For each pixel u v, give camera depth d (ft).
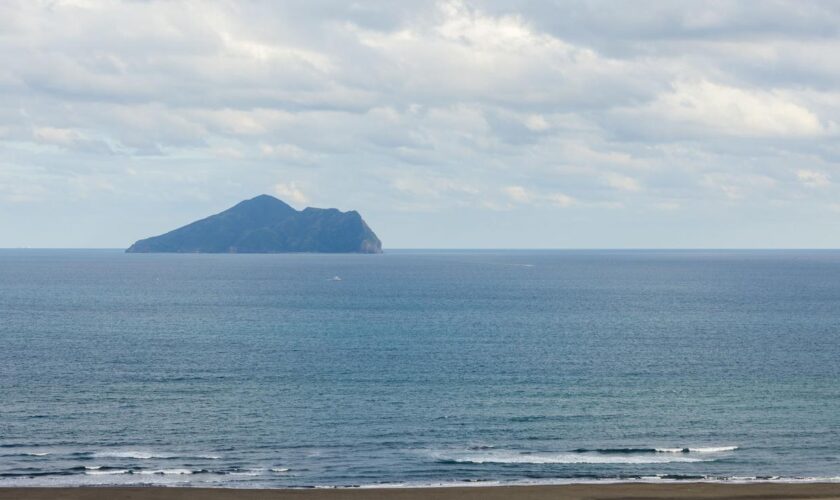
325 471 131.75
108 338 304.71
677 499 110.93
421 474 130.21
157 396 192.54
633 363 245.24
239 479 126.41
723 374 225.56
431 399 190.08
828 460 139.85
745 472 132.05
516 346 283.79
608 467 134.51
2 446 146.92
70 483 122.21
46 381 211.20
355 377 219.41
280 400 188.55
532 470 132.46
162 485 120.67
